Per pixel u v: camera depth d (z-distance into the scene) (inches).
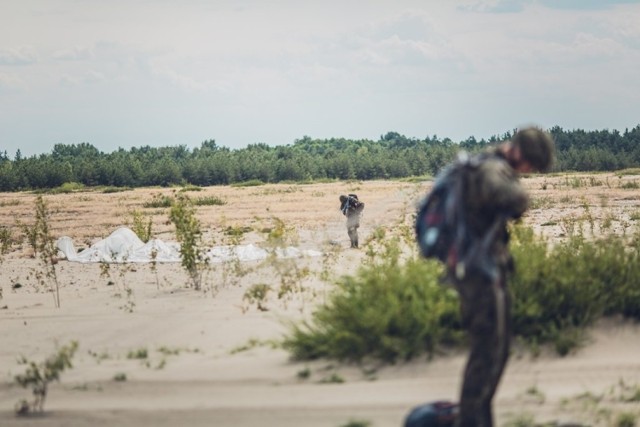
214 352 693.3
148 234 1887.3
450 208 395.9
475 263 389.4
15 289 1196.5
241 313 874.1
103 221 3021.7
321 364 603.8
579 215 2226.9
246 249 1499.8
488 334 392.2
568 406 486.6
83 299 1064.8
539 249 694.5
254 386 565.3
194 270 1158.3
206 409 518.9
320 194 5206.7
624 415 457.1
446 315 601.3
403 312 599.5
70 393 583.5
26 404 550.9
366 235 1740.9
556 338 593.9
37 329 861.2
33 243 1386.6
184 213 1213.1
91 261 1525.6
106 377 614.9
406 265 704.4
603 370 552.4
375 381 557.0
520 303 603.2
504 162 400.5
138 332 815.1
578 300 621.0
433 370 565.6
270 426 480.7
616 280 654.5
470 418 397.1
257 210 3457.2
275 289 1025.5
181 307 950.4
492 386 396.5
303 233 1991.9
